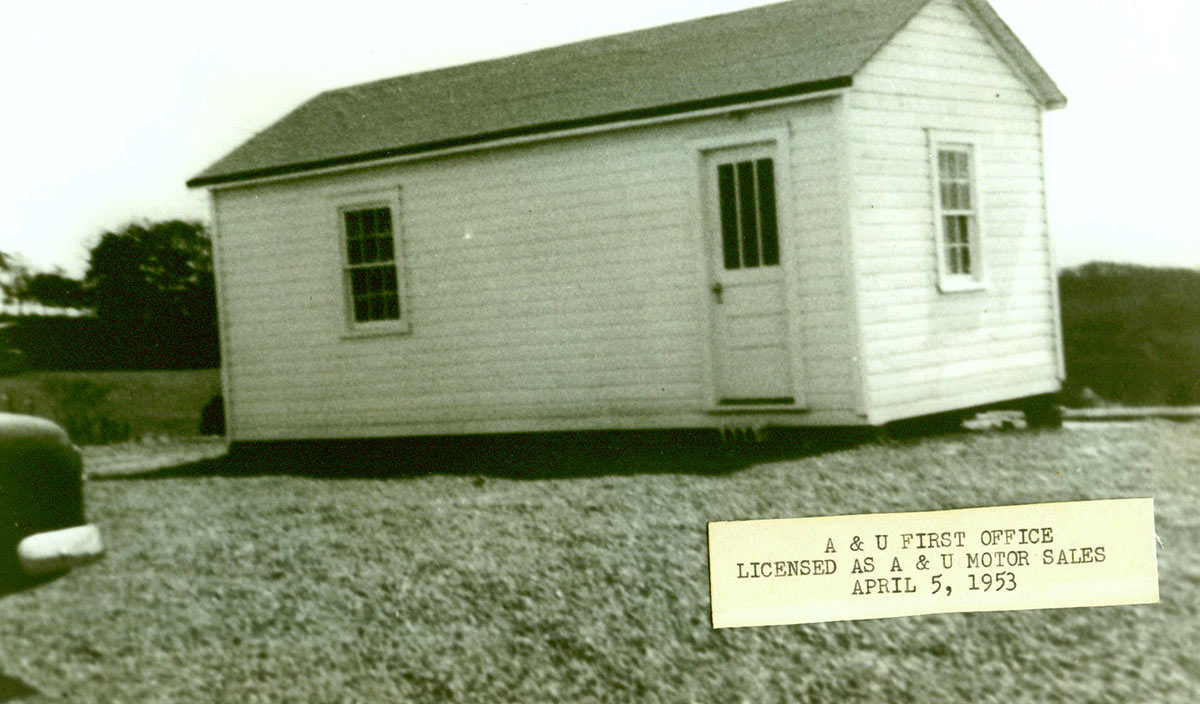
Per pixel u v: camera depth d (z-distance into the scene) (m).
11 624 7.33
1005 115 13.05
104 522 10.39
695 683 5.70
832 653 6.05
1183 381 16.03
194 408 20.89
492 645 6.33
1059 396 13.48
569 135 12.06
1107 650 5.86
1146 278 19.06
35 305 25.52
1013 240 13.02
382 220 13.59
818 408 10.99
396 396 13.50
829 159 10.80
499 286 12.73
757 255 11.35
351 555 8.34
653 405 11.88
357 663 6.21
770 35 12.70
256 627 6.93
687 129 11.52
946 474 9.38
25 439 5.85
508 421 12.76
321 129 14.99
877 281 10.98
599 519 8.64
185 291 25.50
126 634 6.96
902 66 11.59
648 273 11.83
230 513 10.35
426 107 14.38
